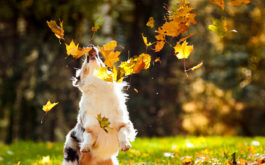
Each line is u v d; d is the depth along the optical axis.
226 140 12.20
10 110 21.52
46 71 20.14
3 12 19.17
